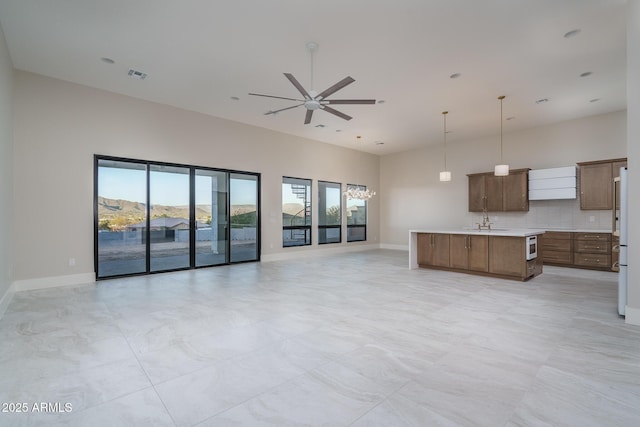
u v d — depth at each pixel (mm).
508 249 5465
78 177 5199
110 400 1894
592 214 6770
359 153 10367
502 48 4070
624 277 3414
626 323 3229
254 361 2398
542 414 1756
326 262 7676
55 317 3451
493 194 8047
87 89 5289
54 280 4969
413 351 2574
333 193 9688
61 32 3744
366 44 3986
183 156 6410
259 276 5844
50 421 1698
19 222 4668
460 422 1683
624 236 3408
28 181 4750
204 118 6727
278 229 8133
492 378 2145
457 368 2287
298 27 3629
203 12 3363
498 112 6551
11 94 4402
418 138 8750
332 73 4797
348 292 4586
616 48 4059
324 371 2246
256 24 3574
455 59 4363
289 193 8484
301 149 8672
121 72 4797
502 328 3092
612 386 2047
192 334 2949
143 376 2180
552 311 3641
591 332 2984
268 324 3221
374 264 7340
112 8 3291
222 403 1861
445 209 9352
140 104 5852
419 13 3365
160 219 6180
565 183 6832
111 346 2680
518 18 3447
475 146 8711
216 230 7043
